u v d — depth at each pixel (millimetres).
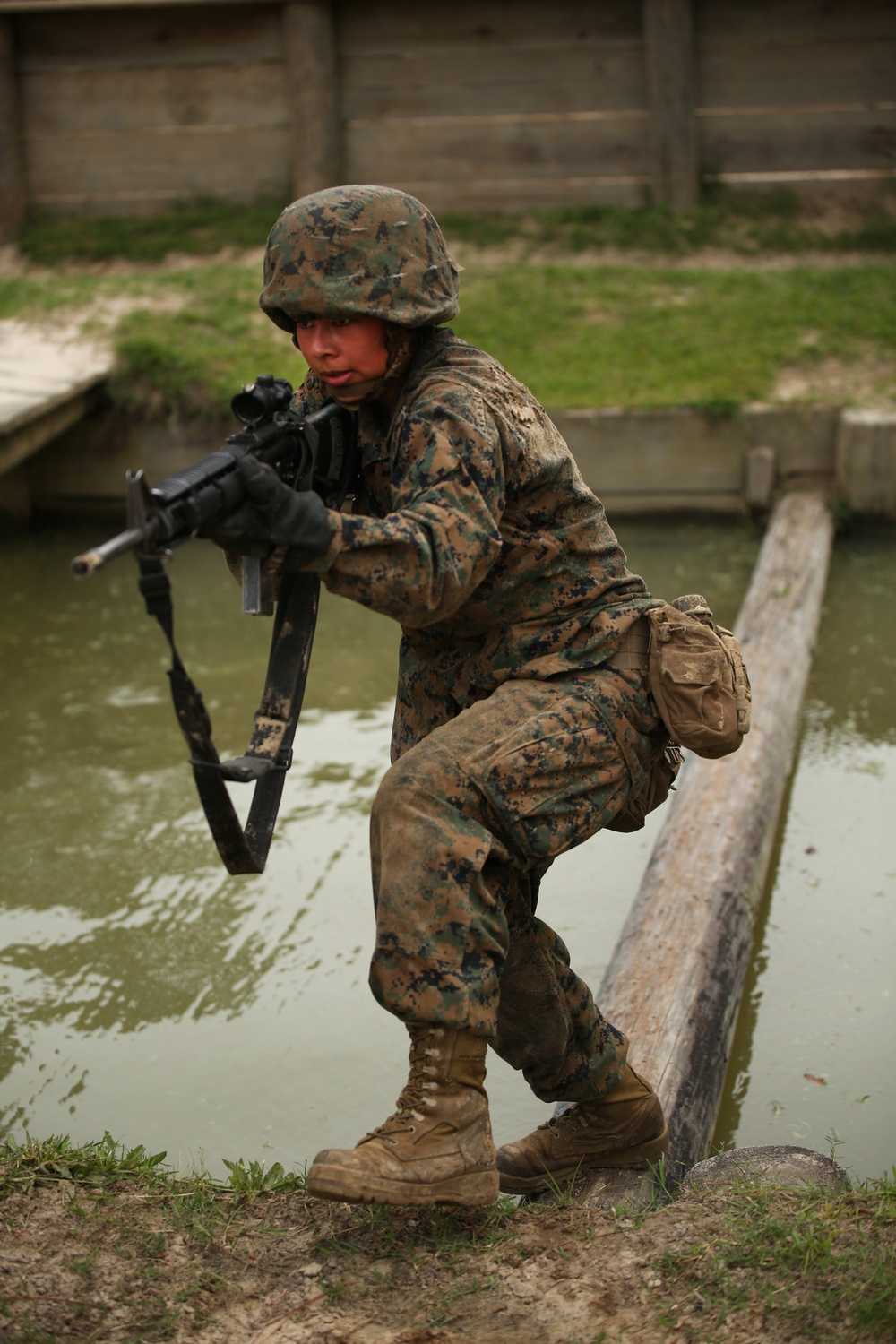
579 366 8914
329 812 4973
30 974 3990
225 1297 2123
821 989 3877
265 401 1995
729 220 10953
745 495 8422
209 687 6145
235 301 9766
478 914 2096
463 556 1997
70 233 11211
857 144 10938
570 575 2271
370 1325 2033
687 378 8680
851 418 8133
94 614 7238
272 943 4129
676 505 8516
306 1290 2121
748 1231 2170
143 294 9945
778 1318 1983
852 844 4730
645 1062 3057
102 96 11305
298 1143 3207
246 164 11367
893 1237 2119
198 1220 2301
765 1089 3451
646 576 7504
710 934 3648
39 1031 3709
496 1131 3252
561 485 2254
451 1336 1998
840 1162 3127
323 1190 2035
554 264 10508
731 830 4230
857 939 4129
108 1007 3820
